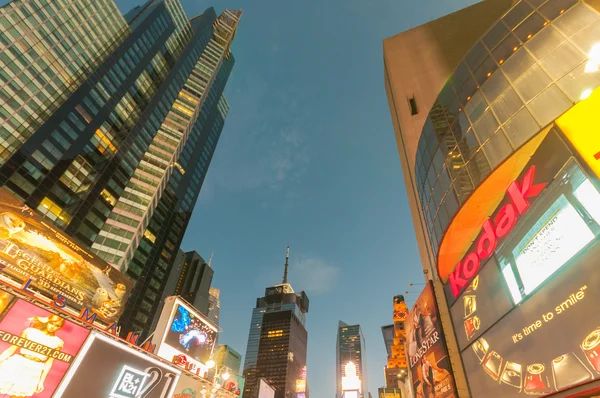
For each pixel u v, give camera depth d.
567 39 20.20
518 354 16.89
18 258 29.00
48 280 30.75
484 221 22.64
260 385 61.12
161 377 29.67
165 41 147.12
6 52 80.88
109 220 92.38
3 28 81.69
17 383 20.22
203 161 175.50
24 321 21.41
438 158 31.34
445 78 62.16
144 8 152.38
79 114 94.50
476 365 21.33
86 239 84.31
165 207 135.00
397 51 74.06
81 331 24.53
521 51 23.55
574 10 20.78
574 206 14.64
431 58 68.06
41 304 22.59
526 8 25.02
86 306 33.28
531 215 17.62
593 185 13.74
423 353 30.83
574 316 13.44
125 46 122.81
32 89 84.69
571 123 15.80
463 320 23.95
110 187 95.88
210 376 37.84
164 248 128.38
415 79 66.12
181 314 37.19
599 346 12.07
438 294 28.95
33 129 81.44
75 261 33.88
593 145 14.28
